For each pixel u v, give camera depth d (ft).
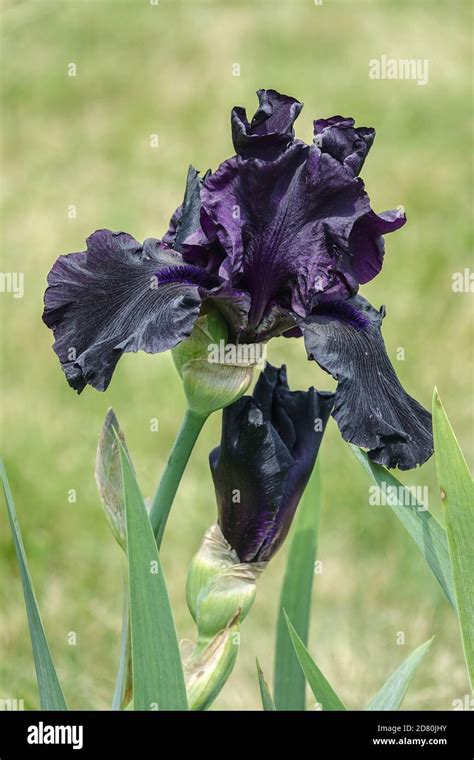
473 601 2.80
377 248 2.89
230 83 10.03
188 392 2.89
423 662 4.12
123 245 2.84
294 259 2.83
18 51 10.55
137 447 5.45
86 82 10.00
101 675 4.04
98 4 11.25
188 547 4.84
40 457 5.26
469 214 7.81
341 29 11.25
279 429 2.99
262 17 11.52
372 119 9.44
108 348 2.74
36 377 6.01
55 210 7.68
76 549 4.79
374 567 4.72
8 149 8.84
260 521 2.95
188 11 11.54
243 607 2.94
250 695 4.00
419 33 11.26
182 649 3.02
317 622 4.39
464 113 9.56
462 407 5.72
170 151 8.77
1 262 6.93
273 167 2.81
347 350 2.83
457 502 2.78
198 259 2.88
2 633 4.20
